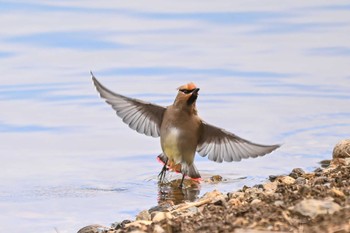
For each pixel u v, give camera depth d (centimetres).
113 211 1273
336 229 852
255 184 1378
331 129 1686
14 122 1775
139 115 1344
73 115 1816
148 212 1163
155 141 1672
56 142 1664
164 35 2430
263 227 880
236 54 2256
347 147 1419
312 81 2020
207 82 2030
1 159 1569
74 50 2277
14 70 2114
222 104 1877
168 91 1955
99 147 1634
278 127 1716
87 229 1130
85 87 1989
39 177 1457
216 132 1333
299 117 1772
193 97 1332
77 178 1455
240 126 1734
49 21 2519
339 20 2553
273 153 1565
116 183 1423
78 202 1321
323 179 1098
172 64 2166
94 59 2203
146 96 1916
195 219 948
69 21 2527
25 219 1245
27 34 2394
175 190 1369
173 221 948
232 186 1377
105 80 2039
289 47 2314
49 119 1789
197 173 1373
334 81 2016
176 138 1338
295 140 1634
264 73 2097
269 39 2391
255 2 2766
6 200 1333
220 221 920
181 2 2764
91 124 1766
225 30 2478
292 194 980
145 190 1381
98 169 1502
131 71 2105
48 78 2048
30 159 1563
